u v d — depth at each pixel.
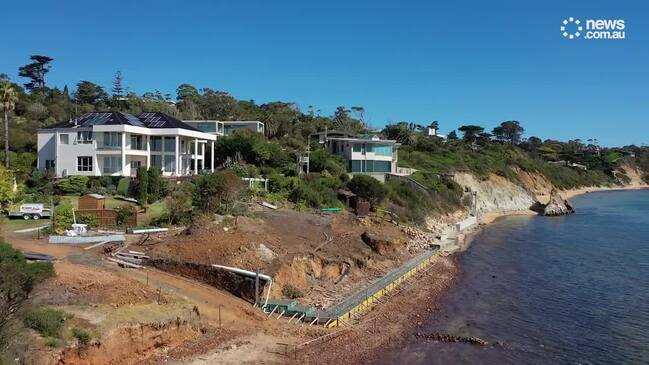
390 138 132.38
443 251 59.47
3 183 43.50
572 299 41.03
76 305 24.58
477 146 162.50
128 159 63.62
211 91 143.75
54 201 49.19
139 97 141.50
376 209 66.25
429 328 33.72
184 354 25.16
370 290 38.91
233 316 30.03
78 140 62.94
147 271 33.16
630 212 113.06
